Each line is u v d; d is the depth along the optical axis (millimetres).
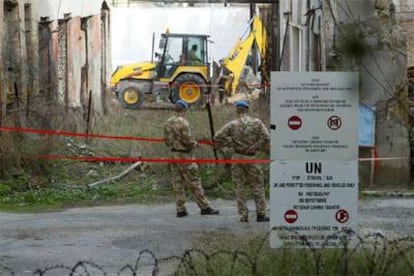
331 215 15109
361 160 26594
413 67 27016
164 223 21000
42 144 26969
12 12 31672
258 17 55750
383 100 26703
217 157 26312
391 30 26438
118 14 64125
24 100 30594
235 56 54312
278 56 49812
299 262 14898
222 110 40281
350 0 25875
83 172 28141
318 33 31516
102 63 50594
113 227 20562
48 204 24516
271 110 14984
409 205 23734
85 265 16078
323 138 15008
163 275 15438
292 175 15062
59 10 38031
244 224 20594
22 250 17938
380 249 16531
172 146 21922
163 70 52750
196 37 53281
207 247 17031
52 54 36781
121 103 52219
